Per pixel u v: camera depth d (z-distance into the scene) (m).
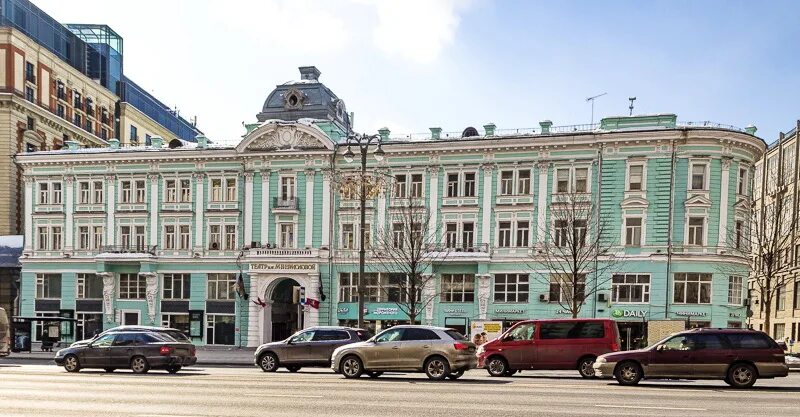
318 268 48.53
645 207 43.81
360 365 22.95
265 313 49.62
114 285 51.91
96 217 52.34
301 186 49.56
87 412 14.79
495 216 46.56
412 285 41.28
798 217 50.91
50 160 53.06
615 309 43.94
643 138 43.69
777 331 62.75
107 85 82.50
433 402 16.27
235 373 25.88
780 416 14.56
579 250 41.06
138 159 51.69
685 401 16.84
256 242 49.91
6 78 60.84
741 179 44.44
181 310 50.94
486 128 48.53
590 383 22.06
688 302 43.16
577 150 45.19
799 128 59.53
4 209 59.81
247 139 50.00
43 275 53.22
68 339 51.81
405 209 47.31
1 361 37.56
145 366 25.44
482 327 41.59
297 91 53.44
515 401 16.55
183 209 51.31
